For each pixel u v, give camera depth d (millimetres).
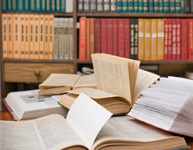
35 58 1473
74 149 469
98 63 881
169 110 558
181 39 1462
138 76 822
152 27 1447
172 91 582
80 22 1455
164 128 545
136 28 1450
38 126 617
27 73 1486
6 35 1471
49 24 1455
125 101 737
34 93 1058
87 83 1066
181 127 550
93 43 1463
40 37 1462
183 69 1862
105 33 1457
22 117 727
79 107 626
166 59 1465
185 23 1455
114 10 1457
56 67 1476
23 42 1469
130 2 1451
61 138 512
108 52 1463
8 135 545
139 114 651
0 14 1462
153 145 495
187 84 571
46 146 485
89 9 1464
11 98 982
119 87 767
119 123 627
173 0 1458
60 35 1460
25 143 505
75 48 1467
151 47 1457
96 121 515
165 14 1464
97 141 475
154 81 757
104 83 863
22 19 1460
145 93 645
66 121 632
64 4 1459
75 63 1467
